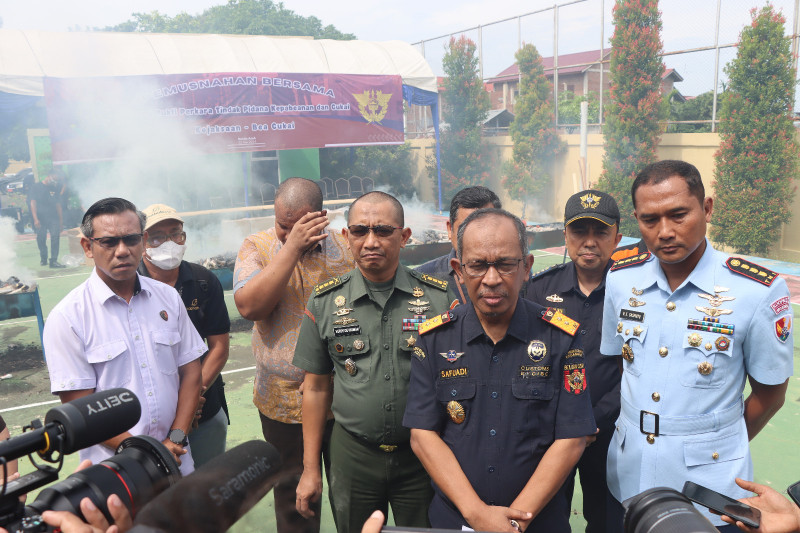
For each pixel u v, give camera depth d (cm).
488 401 189
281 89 1439
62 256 1256
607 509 231
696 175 193
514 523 171
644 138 1405
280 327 269
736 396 200
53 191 1142
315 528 237
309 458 243
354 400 232
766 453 388
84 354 219
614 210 259
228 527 63
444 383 193
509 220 177
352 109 1534
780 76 1106
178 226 280
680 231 190
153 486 101
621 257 247
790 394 488
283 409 271
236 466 68
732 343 194
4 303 587
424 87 1675
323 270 273
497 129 2091
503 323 189
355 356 233
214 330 292
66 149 1202
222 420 300
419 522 242
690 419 198
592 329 259
